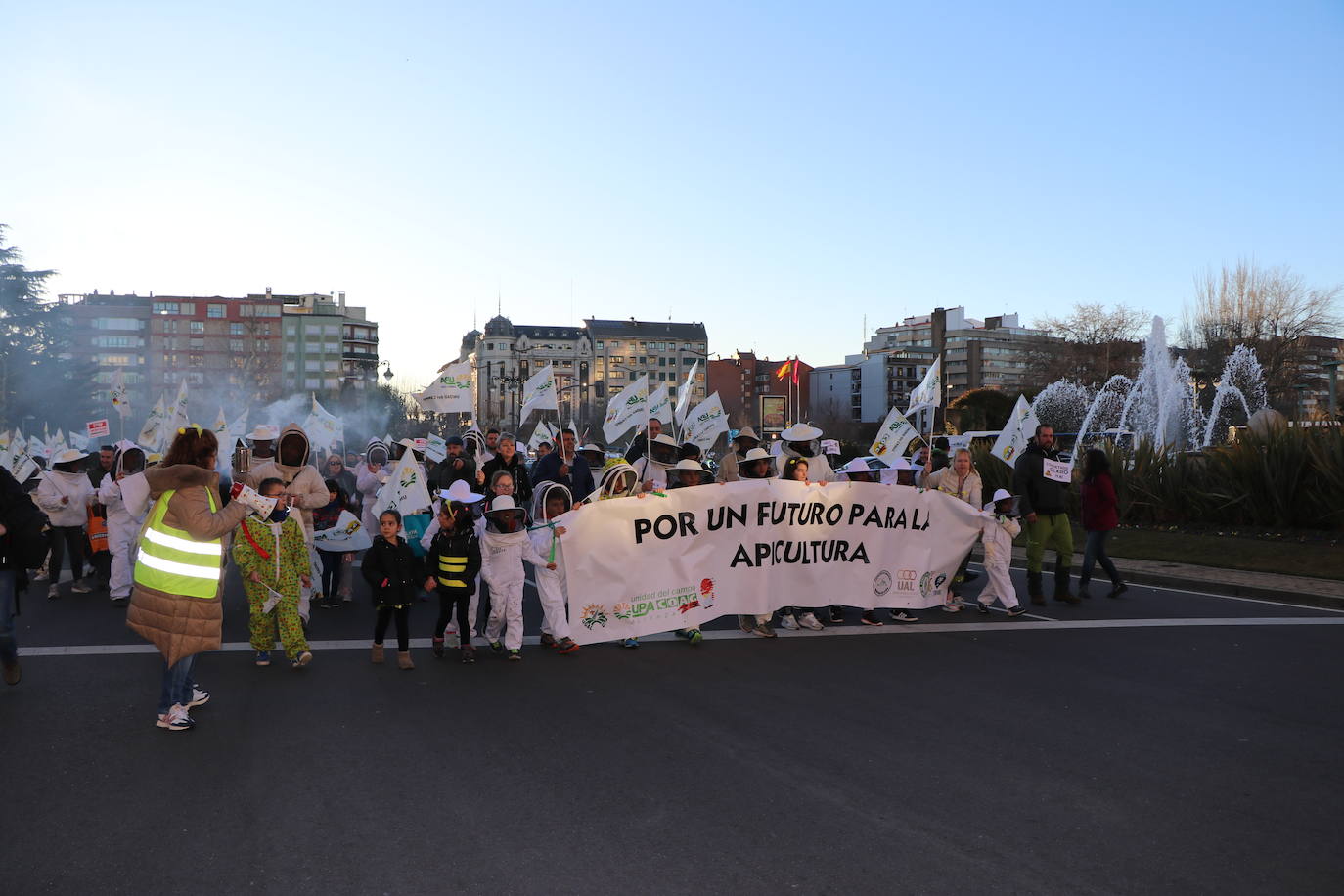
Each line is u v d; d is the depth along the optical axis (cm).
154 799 504
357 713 668
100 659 823
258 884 408
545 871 422
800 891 403
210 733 620
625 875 417
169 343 14162
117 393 1700
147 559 623
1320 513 1593
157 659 824
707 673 792
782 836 459
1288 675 786
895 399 14562
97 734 616
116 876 414
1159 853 443
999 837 459
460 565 820
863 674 788
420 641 925
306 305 15338
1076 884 410
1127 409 3875
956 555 1059
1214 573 1362
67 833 460
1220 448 1814
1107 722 650
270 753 580
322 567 1133
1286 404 5394
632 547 903
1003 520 1060
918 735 620
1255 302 5769
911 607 1034
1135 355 6856
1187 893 404
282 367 14438
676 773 547
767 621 962
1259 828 472
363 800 504
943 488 1136
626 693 726
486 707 684
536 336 15900
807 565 980
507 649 839
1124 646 902
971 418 5297
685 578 926
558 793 514
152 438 1662
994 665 820
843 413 14650
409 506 1126
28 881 410
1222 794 517
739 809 493
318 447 1861
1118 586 1209
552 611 868
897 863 430
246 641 922
